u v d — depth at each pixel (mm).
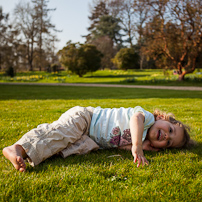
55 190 1861
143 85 28141
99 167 2336
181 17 25281
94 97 13008
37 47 67625
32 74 53844
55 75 48406
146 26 27469
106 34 70125
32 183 1937
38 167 2352
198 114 6027
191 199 1750
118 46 69562
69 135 2607
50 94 15812
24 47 64562
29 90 20500
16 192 1805
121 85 28469
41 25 64250
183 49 27547
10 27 61406
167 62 29203
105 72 52938
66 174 2105
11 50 60812
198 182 2016
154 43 27578
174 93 15461
